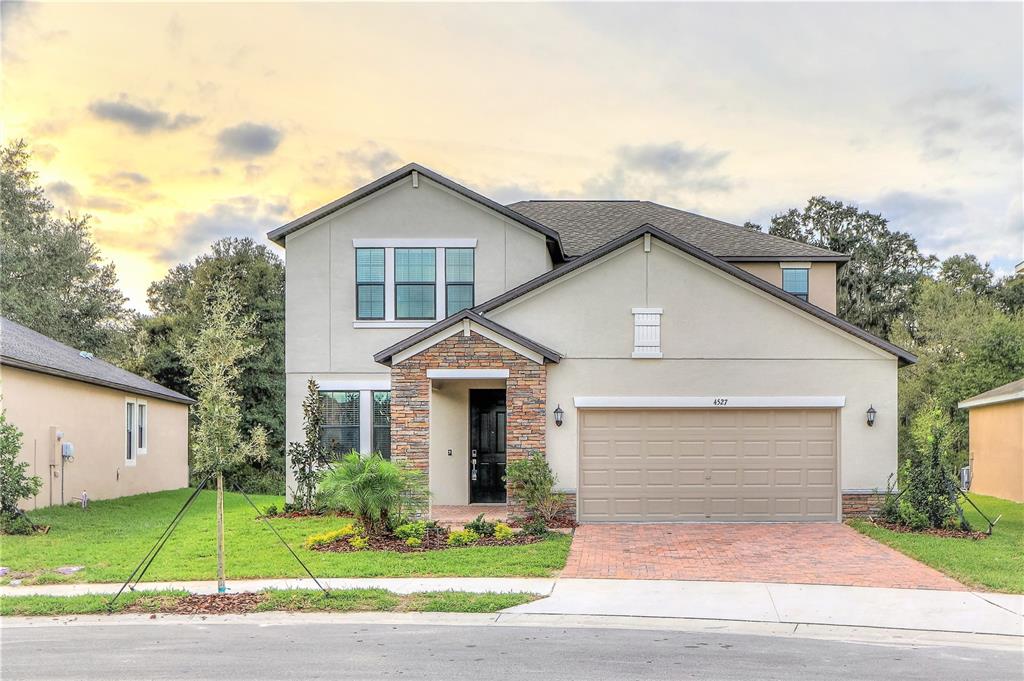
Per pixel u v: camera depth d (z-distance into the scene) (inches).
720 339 702.5
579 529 660.1
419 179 831.1
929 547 559.5
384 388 819.4
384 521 598.5
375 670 311.3
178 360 1614.2
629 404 697.6
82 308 1614.2
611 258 709.9
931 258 2092.8
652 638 362.6
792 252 940.0
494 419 803.4
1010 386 973.2
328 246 830.5
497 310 712.4
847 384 696.4
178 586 463.2
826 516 692.7
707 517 694.5
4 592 450.3
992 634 371.9
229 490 1387.8
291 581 473.1
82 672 310.0
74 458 850.1
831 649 346.0
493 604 416.2
